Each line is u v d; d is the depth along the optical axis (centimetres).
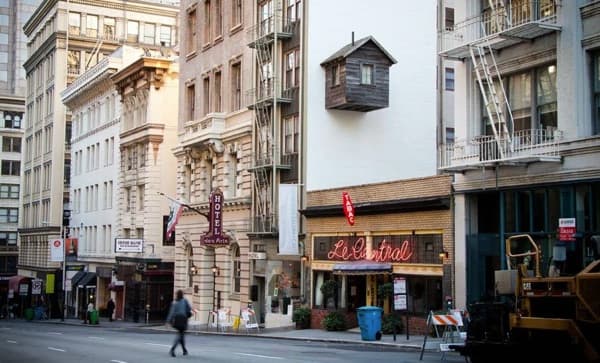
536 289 1786
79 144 7762
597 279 1669
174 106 5900
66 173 8644
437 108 4197
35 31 9688
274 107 4081
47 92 9025
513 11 2759
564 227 2397
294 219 3828
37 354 2542
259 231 4216
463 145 2908
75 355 2472
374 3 4097
